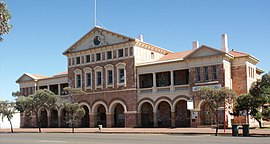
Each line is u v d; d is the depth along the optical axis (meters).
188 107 48.34
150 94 56.56
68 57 66.06
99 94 61.56
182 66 54.00
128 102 58.28
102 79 61.50
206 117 50.62
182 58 55.19
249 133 34.97
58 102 62.38
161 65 55.91
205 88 37.88
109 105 60.28
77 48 65.06
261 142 23.84
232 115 47.19
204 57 51.16
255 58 53.66
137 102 57.62
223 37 56.81
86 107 64.38
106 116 60.59
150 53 61.88
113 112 60.59
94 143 25.12
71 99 62.06
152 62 57.25
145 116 58.66
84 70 63.62
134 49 58.25
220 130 42.34
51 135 39.84
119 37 59.69
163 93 55.31
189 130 43.78
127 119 58.19
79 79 64.38
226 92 37.06
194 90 51.75
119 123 60.91
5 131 57.56
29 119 71.94
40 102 55.12
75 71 64.69
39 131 53.03
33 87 72.19
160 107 57.66
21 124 73.12
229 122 48.81
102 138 31.30
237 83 51.75
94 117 62.09
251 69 53.72
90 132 46.69
